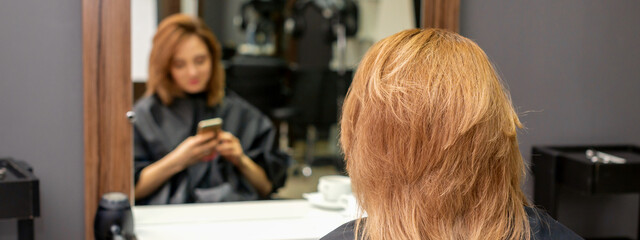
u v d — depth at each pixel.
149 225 2.25
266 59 3.09
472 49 0.81
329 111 3.09
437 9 2.26
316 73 3.11
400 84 0.78
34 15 2.01
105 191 2.11
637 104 2.53
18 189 1.70
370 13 2.74
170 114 2.31
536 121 2.45
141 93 2.21
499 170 0.80
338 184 2.37
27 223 1.82
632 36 2.49
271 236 2.18
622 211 2.60
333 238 0.83
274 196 2.47
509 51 2.38
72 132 2.08
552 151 2.37
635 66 2.51
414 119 0.77
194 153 2.36
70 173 2.10
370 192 0.82
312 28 3.05
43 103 2.05
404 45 0.81
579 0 2.43
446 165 0.77
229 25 3.07
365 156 0.81
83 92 2.06
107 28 2.04
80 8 2.05
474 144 0.77
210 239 2.14
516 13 2.38
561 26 2.42
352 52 2.96
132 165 2.14
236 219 2.38
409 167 0.78
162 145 2.26
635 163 2.20
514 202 0.81
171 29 2.32
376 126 0.79
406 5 2.36
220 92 2.60
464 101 0.76
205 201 2.36
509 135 0.79
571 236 0.81
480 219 0.79
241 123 2.69
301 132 3.01
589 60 2.46
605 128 2.51
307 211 2.42
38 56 2.03
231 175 2.45
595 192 2.19
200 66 2.47
